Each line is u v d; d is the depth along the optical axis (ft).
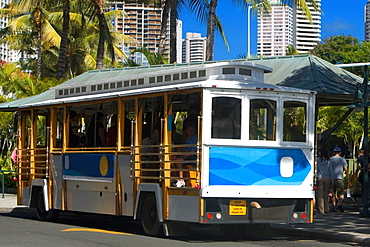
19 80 103.40
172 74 43.75
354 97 53.83
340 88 57.11
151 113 43.96
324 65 61.82
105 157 47.37
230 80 41.88
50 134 53.93
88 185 49.47
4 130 96.17
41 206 56.03
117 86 48.08
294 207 41.73
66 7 113.50
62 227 49.65
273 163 40.86
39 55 144.25
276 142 41.04
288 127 41.60
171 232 41.96
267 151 40.70
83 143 51.44
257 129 40.47
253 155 40.24
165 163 41.06
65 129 52.31
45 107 55.21
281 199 41.22
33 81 106.32
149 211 43.32
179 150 41.55
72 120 52.34
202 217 38.52
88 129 50.67
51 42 136.15
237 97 39.86
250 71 43.06
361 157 63.62
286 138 41.47
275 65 63.87
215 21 99.14
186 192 39.81
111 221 57.16
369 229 45.75
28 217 60.13
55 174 53.52
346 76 61.21
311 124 42.47
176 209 40.57
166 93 41.24
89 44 153.58
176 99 42.09
